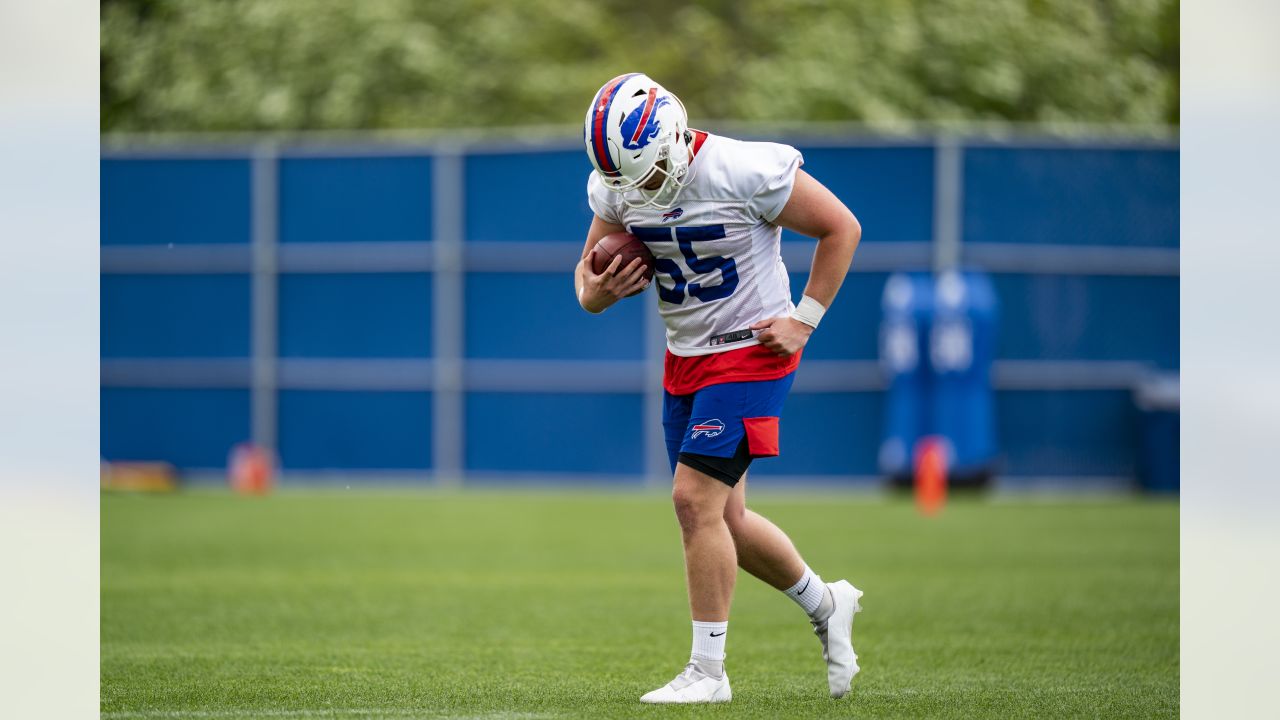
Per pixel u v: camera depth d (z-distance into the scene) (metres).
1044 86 69.50
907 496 50.88
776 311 16.66
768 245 16.66
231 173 56.62
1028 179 52.91
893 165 52.97
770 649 21.66
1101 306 53.09
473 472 55.78
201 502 48.88
